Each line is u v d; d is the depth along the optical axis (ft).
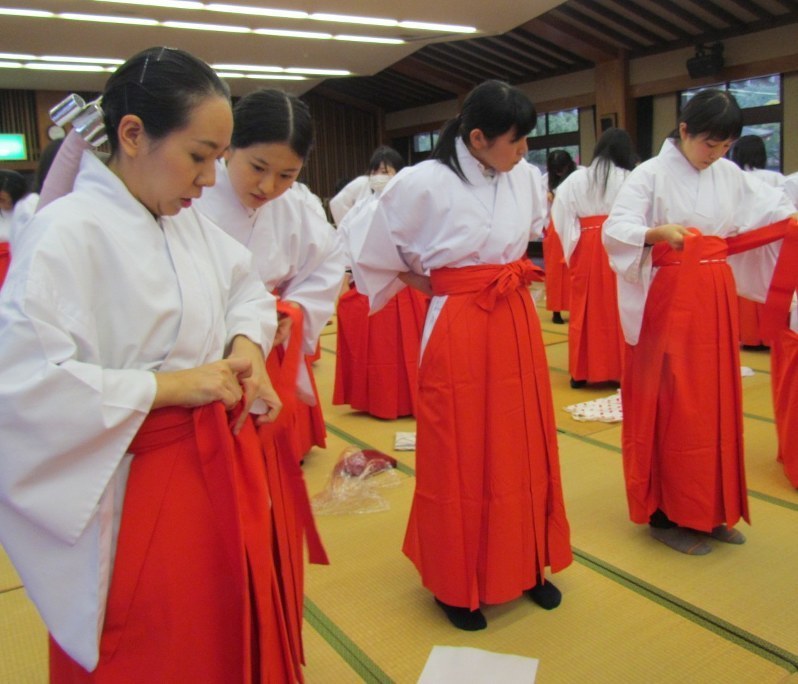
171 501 3.40
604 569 6.94
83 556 3.26
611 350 12.94
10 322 2.93
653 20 26.99
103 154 3.48
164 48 3.28
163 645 3.46
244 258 4.07
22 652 5.84
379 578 6.89
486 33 28.84
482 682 5.32
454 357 5.73
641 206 7.00
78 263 3.10
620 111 30.42
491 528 5.90
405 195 5.75
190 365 3.45
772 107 26.40
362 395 11.94
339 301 12.01
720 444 7.07
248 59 32.55
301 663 4.55
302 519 4.47
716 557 7.11
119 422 3.08
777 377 8.89
